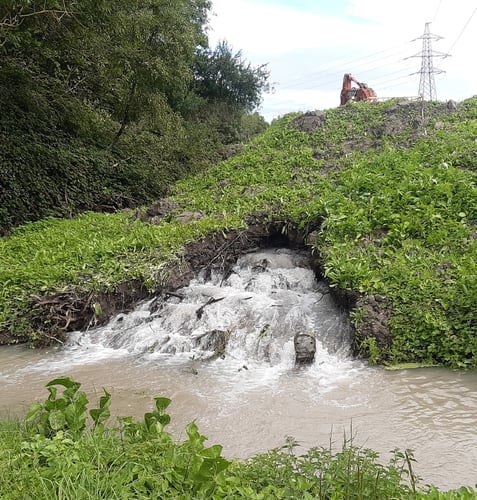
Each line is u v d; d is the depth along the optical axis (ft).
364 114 68.28
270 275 39.70
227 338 32.42
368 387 25.80
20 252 46.37
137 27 65.57
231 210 47.83
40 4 50.37
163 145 85.51
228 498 12.92
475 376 26.30
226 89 141.28
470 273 31.22
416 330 28.94
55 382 17.67
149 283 37.37
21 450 15.03
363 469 14.43
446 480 17.35
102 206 70.44
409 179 43.88
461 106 65.41
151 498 12.98
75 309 35.37
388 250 35.78
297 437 20.92
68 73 72.13
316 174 53.78
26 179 61.21
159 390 26.37
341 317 32.83
